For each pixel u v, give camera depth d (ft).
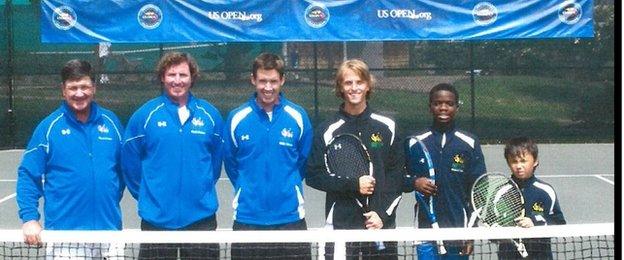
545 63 55.16
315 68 52.54
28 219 14.83
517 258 16.66
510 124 55.36
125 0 49.19
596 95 55.16
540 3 49.73
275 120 15.78
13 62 53.42
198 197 15.52
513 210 16.05
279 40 49.73
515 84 55.21
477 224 16.90
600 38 55.06
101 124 15.42
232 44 53.98
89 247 15.64
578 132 55.47
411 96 54.90
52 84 53.93
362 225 15.87
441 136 16.87
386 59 54.95
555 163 46.44
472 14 49.83
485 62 55.21
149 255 15.99
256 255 16.29
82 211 15.25
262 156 15.71
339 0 49.55
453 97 16.74
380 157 15.83
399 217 30.12
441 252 16.52
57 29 49.24
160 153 15.42
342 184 15.46
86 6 49.21
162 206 15.44
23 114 53.88
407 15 49.70
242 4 49.49
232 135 15.76
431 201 16.83
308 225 29.14
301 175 16.16
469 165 16.81
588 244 21.50
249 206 15.76
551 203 16.21
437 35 49.85
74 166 15.20
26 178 15.12
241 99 54.19
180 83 15.34
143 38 49.42
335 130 15.88
